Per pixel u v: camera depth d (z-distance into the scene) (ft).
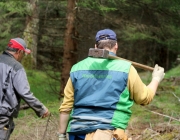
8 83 14.48
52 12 40.34
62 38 38.58
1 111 14.39
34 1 35.04
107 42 11.78
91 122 11.16
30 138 21.21
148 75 47.29
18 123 25.12
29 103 14.60
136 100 11.60
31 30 40.01
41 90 38.19
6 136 14.64
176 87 34.40
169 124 20.86
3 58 14.90
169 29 34.47
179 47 35.65
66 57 32.78
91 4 31.22
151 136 19.63
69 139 11.72
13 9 31.60
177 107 26.48
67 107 11.94
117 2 32.37
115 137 11.01
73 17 32.40
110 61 11.59
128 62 11.60
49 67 40.98
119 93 11.27
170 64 69.15
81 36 33.24
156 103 27.76
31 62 48.49
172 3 31.32
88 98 11.34
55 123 22.18
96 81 11.40
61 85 33.14
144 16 34.99
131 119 24.22
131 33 35.40
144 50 67.67
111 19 35.14
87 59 11.91
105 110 11.19
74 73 11.80
